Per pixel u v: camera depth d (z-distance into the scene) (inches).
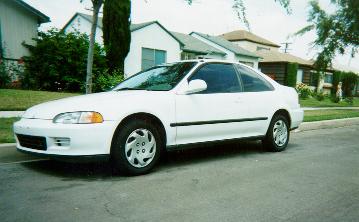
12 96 398.3
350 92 1528.1
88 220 111.6
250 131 220.8
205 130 192.5
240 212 123.0
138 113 165.3
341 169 193.0
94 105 156.8
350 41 746.2
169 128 176.6
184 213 120.4
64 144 150.9
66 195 135.3
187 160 206.5
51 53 543.8
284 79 1240.2
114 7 596.4
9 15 599.2
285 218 118.7
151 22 741.3
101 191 141.5
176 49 816.3
